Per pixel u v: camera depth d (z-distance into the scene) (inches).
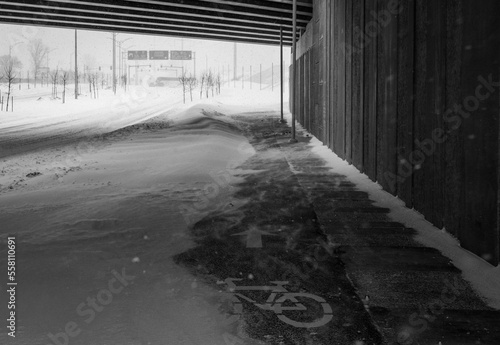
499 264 172.9
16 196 301.9
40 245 201.5
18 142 752.3
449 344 124.1
